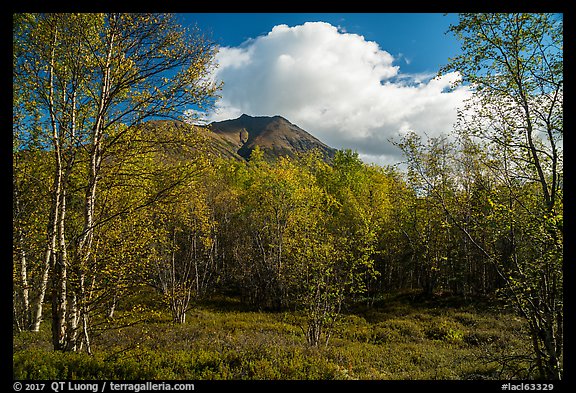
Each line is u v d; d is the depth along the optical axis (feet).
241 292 94.73
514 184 31.14
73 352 27.48
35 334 40.88
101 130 30.07
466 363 40.81
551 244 27.04
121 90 30.32
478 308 72.18
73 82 29.32
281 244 81.05
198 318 67.00
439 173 35.14
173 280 59.62
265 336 47.96
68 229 36.04
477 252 71.97
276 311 78.69
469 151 33.17
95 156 29.78
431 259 87.04
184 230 69.92
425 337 57.88
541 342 30.40
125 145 30.32
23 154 32.91
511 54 29.58
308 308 48.16
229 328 57.77
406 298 88.69
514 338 49.26
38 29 27.02
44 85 28.63
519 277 30.25
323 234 51.55
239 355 31.42
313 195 86.99
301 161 106.52
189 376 26.32
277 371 28.55
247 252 93.61
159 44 30.37
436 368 40.16
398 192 78.23
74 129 29.96
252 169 122.42
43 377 22.88
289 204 85.56
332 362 34.50
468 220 35.83
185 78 30.19
